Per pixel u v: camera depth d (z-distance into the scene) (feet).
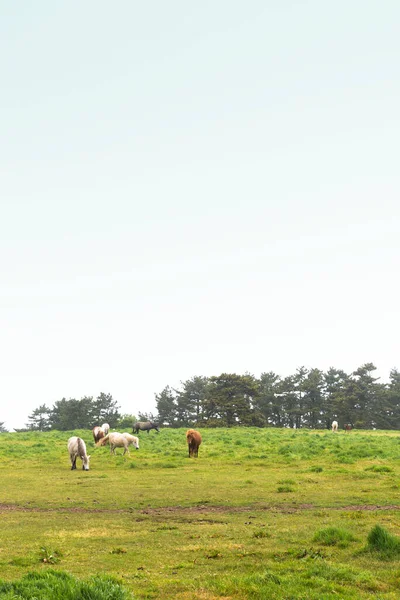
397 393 354.13
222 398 301.22
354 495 60.44
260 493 62.80
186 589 28.96
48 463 96.84
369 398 356.79
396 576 30.73
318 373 373.40
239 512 52.47
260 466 88.94
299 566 32.86
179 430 192.75
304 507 54.34
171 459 98.73
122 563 34.86
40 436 160.15
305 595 27.17
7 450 115.03
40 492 65.87
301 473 79.51
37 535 43.29
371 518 47.55
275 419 379.55
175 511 53.52
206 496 61.36
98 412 345.51
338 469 82.58
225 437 143.02
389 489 64.44
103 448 118.62
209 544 39.58
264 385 383.04
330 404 354.54
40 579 27.14
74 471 86.17
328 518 48.16
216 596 27.78
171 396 371.56
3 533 44.16
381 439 139.23
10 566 33.83
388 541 35.83
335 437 146.30
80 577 30.99
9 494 64.54
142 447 119.96
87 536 42.83
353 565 33.19
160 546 39.32
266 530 43.68
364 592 28.19
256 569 32.86
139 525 47.01
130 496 62.08
